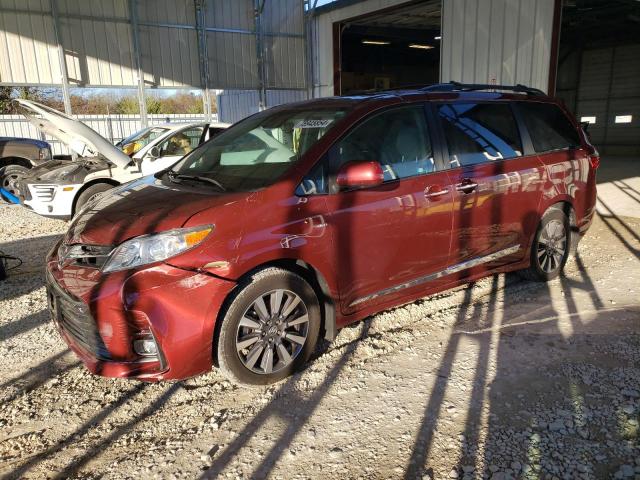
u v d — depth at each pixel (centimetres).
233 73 1659
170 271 279
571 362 332
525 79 1001
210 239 288
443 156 386
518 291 467
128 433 282
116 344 281
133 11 1448
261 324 309
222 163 378
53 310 332
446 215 379
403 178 362
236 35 1644
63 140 680
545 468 235
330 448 258
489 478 231
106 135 2197
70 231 336
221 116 2383
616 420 269
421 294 389
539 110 473
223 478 241
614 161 1867
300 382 321
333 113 365
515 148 440
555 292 462
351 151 344
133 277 277
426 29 1917
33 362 363
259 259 299
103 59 1445
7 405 311
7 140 1148
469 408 285
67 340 320
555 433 260
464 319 408
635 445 249
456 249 394
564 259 495
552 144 473
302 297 321
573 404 284
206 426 282
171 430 282
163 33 1523
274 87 1742
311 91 1794
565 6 1598
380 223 345
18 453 268
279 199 311
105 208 336
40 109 612
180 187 351
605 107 2191
